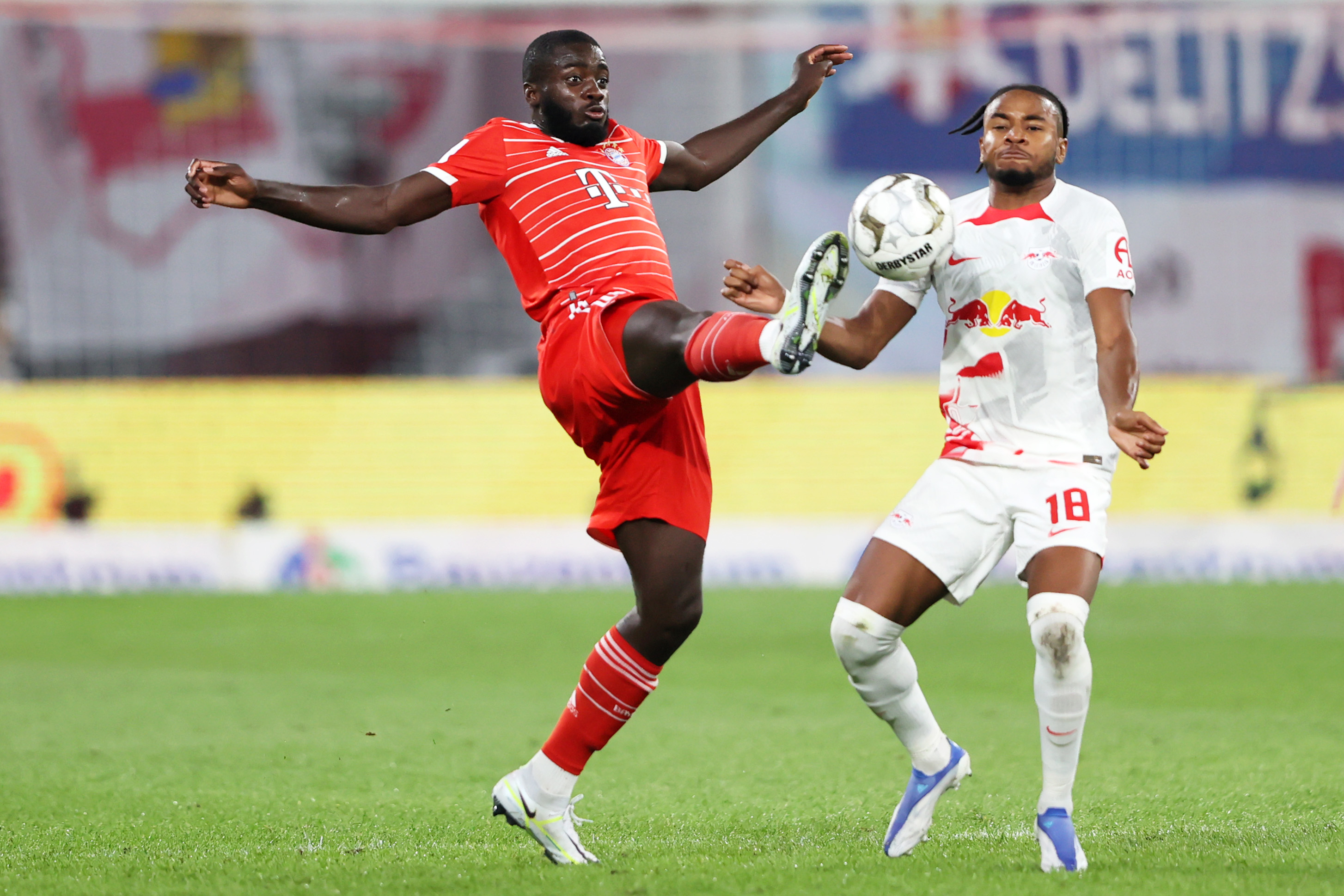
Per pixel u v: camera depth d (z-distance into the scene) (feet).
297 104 204.13
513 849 52.16
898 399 203.62
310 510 197.88
